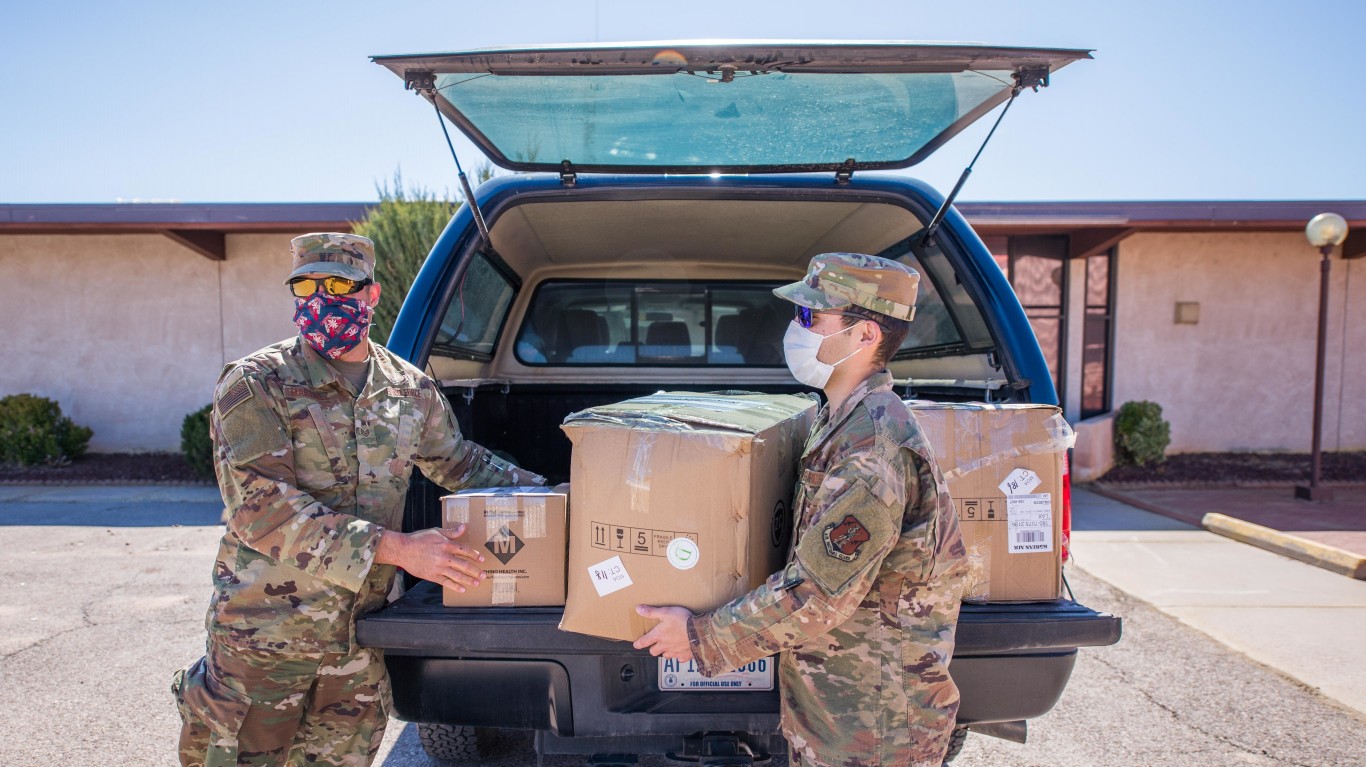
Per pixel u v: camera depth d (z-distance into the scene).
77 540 6.49
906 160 2.84
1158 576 5.48
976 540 1.96
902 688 1.57
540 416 3.82
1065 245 10.14
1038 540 1.98
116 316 10.17
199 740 1.99
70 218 9.23
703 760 1.97
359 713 1.95
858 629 1.58
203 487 8.77
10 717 3.37
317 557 1.75
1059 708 3.52
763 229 3.42
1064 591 2.09
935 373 3.37
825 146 2.76
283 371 1.85
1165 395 10.25
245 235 10.04
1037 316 10.23
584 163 2.84
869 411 1.55
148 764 2.99
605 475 1.76
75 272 10.12
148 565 5.76
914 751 1.58
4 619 4.61
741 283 4.09
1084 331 10.21
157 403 10.26
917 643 1.58
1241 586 5.25
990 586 1.97
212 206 9.28
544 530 1.88
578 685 1.98
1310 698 3.61
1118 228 9.41
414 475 2.31
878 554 1.47
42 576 5.49
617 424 1.76
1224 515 7.12
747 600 1.56
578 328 4.04
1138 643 4.26
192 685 1.90
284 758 1.94
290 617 1.82
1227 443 10.30
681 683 2.01
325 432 1.87
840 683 1.59
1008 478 1.97
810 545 1.49
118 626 4.49
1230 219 9.18
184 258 10.09
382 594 1.97
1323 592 5.11
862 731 1.57
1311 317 10.16
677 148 2.76
